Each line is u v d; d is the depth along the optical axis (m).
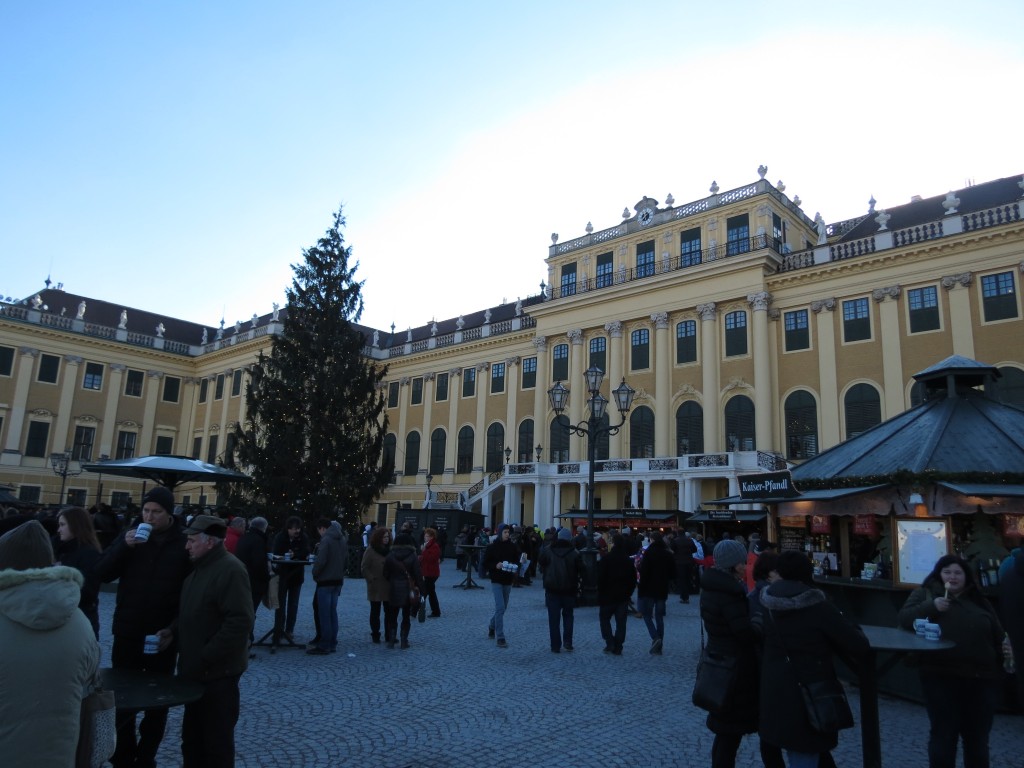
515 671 10.22
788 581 4.85
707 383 37.91
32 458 52.25
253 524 9.99
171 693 4.33
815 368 35.19
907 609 6.54
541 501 41.69
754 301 36.94
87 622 3.57
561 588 11.83
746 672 5.33
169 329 65.38
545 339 46.28
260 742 6.75
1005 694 8.36
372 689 8.93
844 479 11.05
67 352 54.91
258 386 28.91
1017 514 9.90
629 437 40.97
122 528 13.88
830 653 4.74
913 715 8.42
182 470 14.91
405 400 55.66
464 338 52.72
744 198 38.78
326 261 30.28
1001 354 29.92
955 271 31.64
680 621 16.05
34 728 3.18
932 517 9.96
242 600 5.02
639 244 43.25
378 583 11.90
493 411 49.56
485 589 22.69
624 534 12.07
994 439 10.49
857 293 34.47
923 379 12.51
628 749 6.87
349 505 27.52
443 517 40.47
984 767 5.56
